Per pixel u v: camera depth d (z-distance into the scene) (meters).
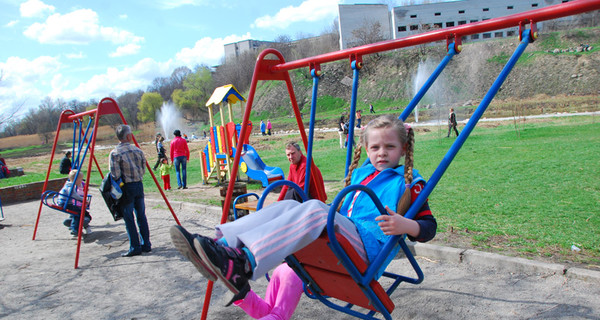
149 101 89.19
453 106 42.88
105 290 4.19
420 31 61.78
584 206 5.60
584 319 2.82
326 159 14.78
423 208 2.12
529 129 18.17
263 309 2.41
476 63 50.44
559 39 51.19
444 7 64.12
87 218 6.68
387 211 1.92
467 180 8.16
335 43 79.88
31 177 14.11
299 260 2.21
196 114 90.88
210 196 9.70
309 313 3.32
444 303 3.25
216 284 4.11
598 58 44.97
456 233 4.81
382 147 2.23
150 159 24.72
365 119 42.16
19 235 7.14
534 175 8.07
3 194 11.09
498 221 5.19
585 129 16.33
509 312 3.02
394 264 4.21
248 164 10.47
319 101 57.97
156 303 3.77
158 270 4.70
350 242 1.92
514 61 2.18
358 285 1.96
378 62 60.09
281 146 24.30
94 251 5.74
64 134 75.00
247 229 1.89
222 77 90.19
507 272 3.74
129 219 5.28
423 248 4.33
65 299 4.02
